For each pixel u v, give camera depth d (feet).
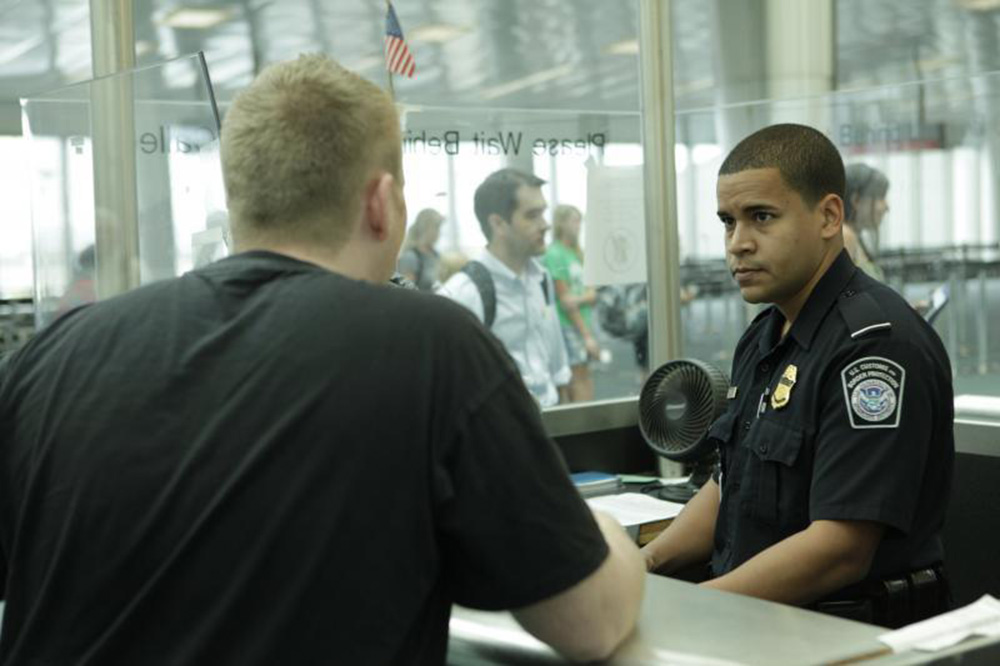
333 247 3.11
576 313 13.73
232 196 3.18
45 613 2.85
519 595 2.75
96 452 2.86
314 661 2.64
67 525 2.85
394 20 8.03
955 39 40.47
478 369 2.83
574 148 11.35
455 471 2.74
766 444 5.41
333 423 2.72
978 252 12.72
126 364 2.95
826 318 5.41
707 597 3.23
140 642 2.72
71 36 29.50
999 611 2.99
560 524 2.77
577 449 8.29
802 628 2.92
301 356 2.80
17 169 24.64
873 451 5.00
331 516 2.67
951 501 7.19
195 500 2.73
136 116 5.94
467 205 11.67
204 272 3.11
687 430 7.28
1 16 27.43
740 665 2.66
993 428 6.93
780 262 5.41
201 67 5.56
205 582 2.69
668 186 8.77
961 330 15.69
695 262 12.84
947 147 12.07
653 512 6.98
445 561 2.87
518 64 40.81
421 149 11.22
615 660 2.81
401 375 2.76
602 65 41.57
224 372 2.85
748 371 5.86
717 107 11.52
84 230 6.28
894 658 2.73
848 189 11.96
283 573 2.67
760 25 15.46
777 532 5.41
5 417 3.10
